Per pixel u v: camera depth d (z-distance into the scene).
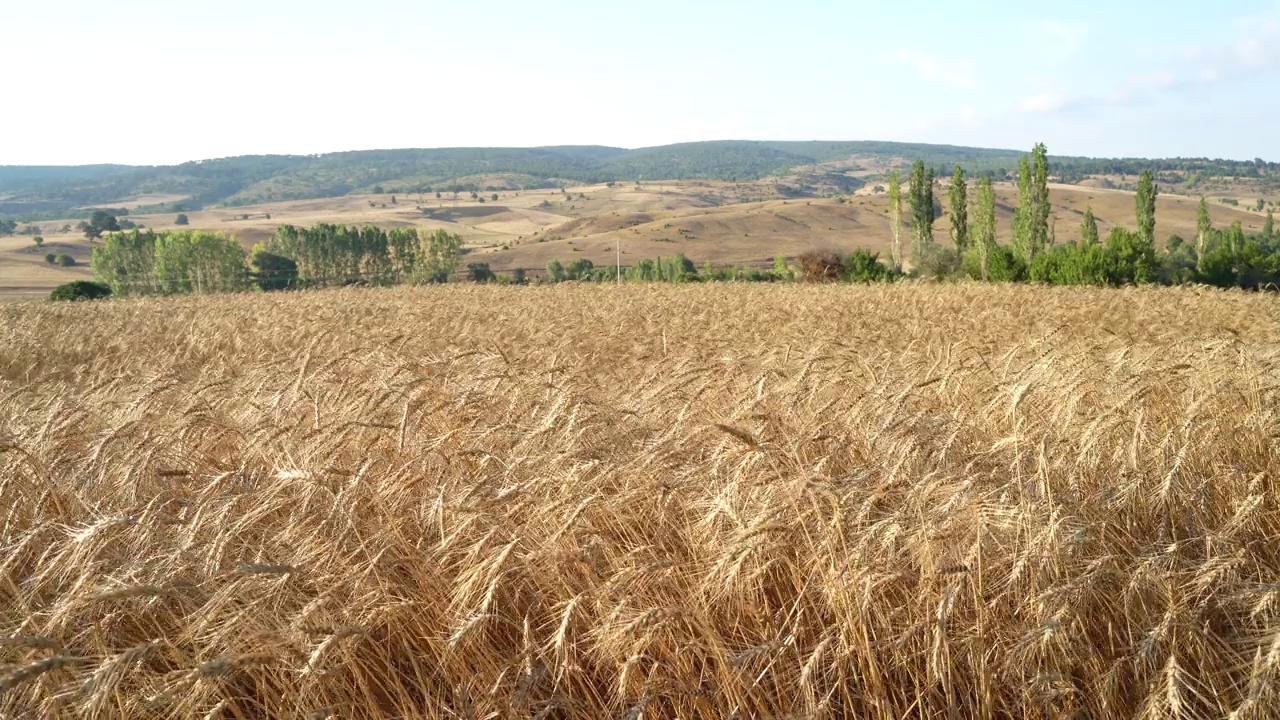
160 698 3.72
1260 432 6.69
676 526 5.37
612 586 4.34
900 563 4.67
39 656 3.85
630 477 5.35
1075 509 5.24
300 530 4.81
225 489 5.16
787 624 4.62
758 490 5.08
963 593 4.63
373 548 4.82
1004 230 180.38
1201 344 9.70
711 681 4.37
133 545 4.73
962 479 5.29
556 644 4.04
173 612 4.49
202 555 4.60
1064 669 4.43
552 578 4.71
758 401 7.32
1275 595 4.36
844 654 4.29
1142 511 5.70
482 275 132.50
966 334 16.86
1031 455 5.94
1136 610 4.62
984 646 4.43
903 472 5.46
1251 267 53.16
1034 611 4.53
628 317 21.88
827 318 20.80
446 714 4.43
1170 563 4.72
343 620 4.35
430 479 5.84
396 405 7.48
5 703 3.82
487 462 5.98
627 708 4.15
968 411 7.59
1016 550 4.79
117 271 109.88
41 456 6.01
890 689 4.54
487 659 4.48
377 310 26.47
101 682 3.47
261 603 4.27
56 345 18.33
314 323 20.53
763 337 17.00
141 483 5.88
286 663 3.89
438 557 5.01
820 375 8.41
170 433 6.44
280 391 8.36
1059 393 7.55
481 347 13.83
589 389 8.93
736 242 193.00
